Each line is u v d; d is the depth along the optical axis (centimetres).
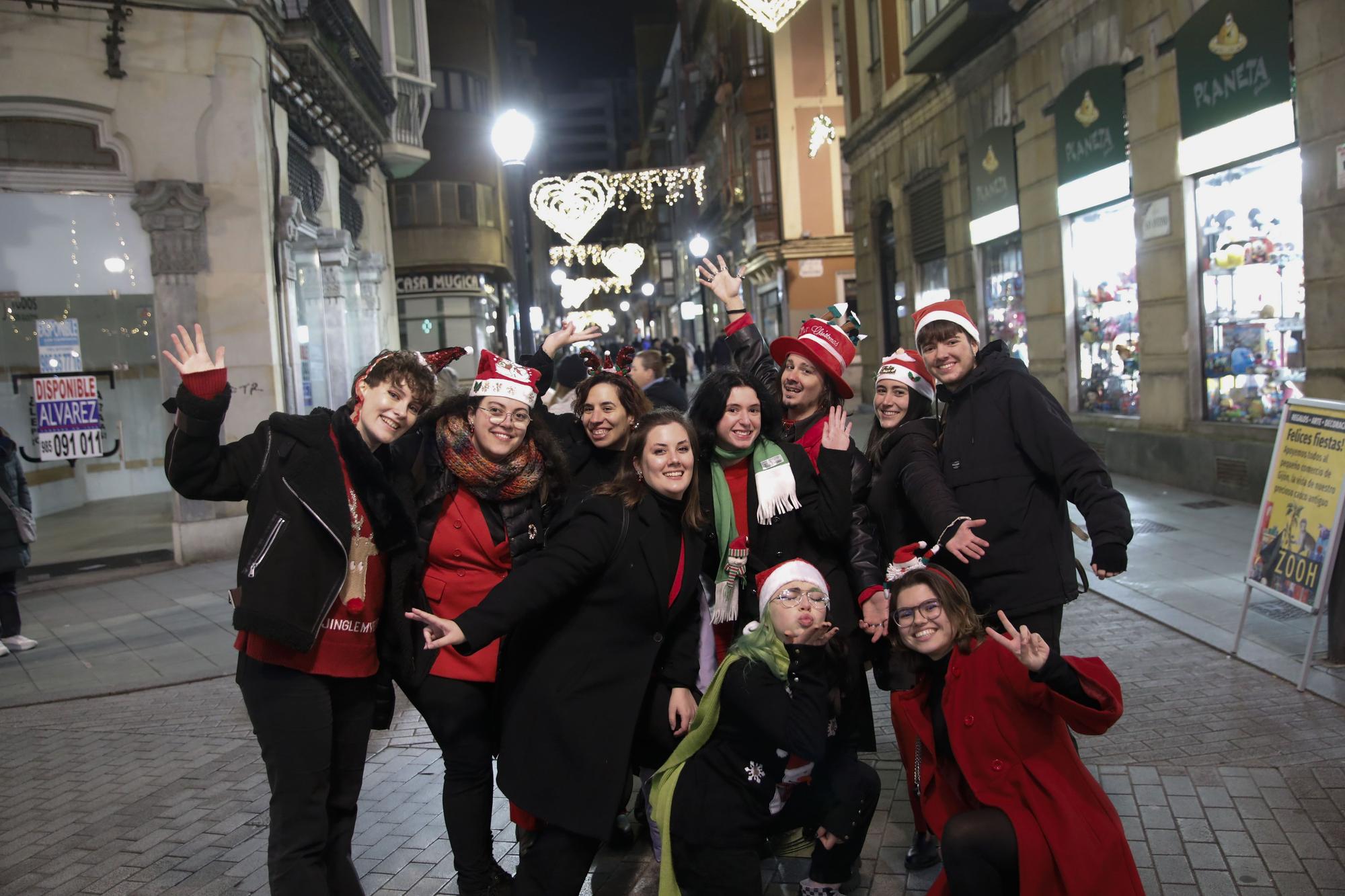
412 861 396
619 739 311
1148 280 1091
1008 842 284
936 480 354
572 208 1361
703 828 307
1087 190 1193
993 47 1419
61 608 901
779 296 3178
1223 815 378
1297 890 328
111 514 1247
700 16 4159
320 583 307
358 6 1791
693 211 5091
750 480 354
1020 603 352
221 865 401
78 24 1030
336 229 1479
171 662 716
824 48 3070
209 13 1072
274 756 307
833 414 365
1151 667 545
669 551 323
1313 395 839
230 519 1085
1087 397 1262
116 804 472
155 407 1156
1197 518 901
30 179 1030
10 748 561
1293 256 885
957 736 303
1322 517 507
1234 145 929
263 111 1125
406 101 2030
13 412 1082
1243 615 554
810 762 318
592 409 409
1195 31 968
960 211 1598
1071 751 301
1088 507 330
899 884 353
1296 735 444
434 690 341
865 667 382
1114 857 279
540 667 320
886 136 1969
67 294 1056
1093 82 1155
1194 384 1031
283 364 1155
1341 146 788
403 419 321
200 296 1073
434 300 3206
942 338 367
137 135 1055
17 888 391
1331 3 788
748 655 303
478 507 352
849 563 367
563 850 309
